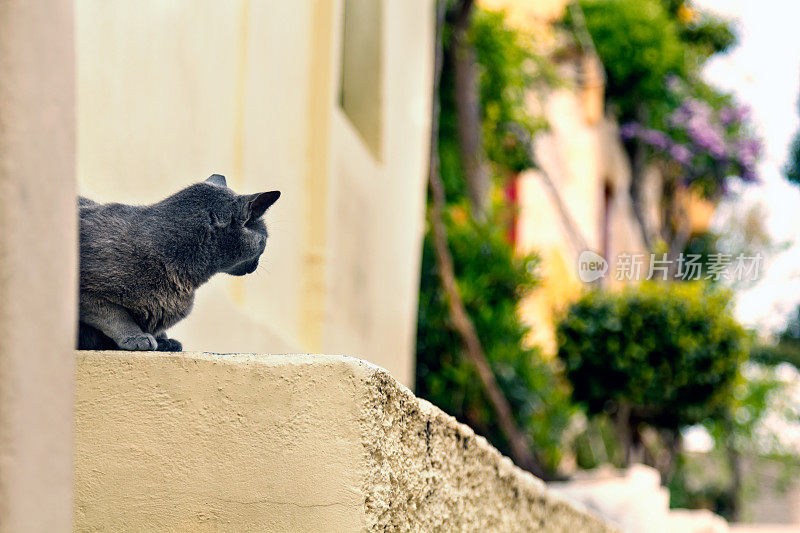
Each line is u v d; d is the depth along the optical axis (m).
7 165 2.15
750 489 20.78
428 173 13.32
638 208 17.61
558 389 12.70
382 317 10.09
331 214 8.06
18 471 2.14
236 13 6.67
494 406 11.02
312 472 2.71
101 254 3.22
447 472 3.43
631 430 11.78
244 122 6.69
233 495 2.72
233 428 2.75
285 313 7.45
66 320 2.37
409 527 3.03
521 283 12.12
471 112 13.16
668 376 10.66
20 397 2.15
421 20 11.93
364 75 10.02
